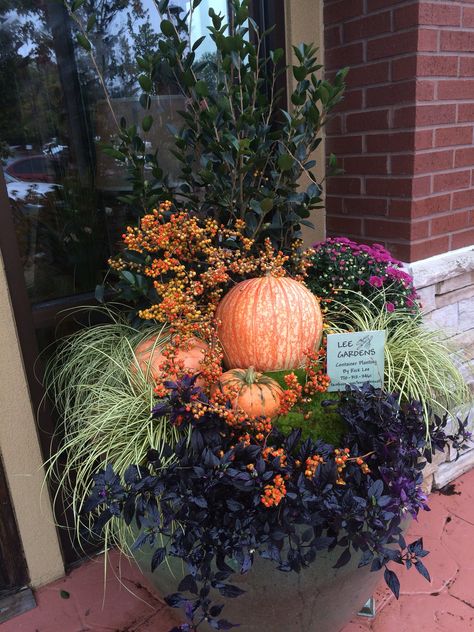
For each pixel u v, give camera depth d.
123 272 1.86
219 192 1.96
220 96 1.99
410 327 2.04
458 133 2.43
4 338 1.83
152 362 1.76
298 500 1.28
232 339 1.73
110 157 2.23
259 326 1.69
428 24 2.18
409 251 2.44
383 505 1.28
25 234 2.09
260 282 1.77
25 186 2.06
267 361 1.71
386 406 1.47
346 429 1.52
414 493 1.39
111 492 1.31
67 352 2.11
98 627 1.90
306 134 1.99
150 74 1.93
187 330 1.76
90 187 2.21
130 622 1.91
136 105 2.27
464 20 2.29
